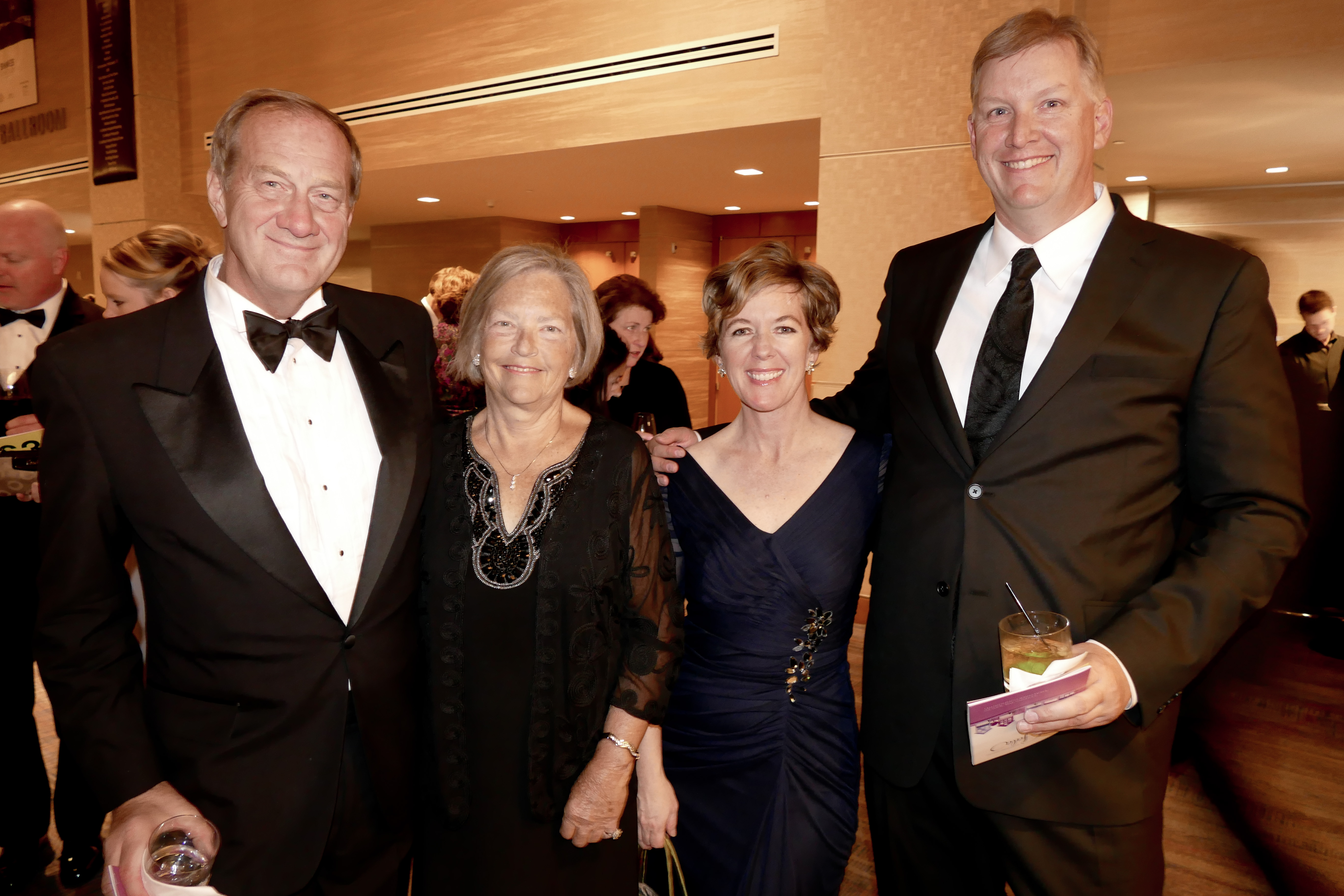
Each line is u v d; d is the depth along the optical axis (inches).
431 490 64.7
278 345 56.8
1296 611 94.7
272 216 55.1
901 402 65.3
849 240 194.9
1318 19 158.2
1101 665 49.6
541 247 64.8
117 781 51.7
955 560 59.2
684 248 425.4
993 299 62.9
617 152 269.7
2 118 470.9
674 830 68.8
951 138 180.7
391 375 63.9
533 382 61.6
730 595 69.5
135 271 88.5
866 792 69.3
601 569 62.2
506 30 274.1
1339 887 92.8
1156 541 56.4
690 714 71.5
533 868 61.4
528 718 61.1
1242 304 54.0
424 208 431.8
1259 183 281.9
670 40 238.8
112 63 386.0
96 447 52.2
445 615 61.9
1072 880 57.1
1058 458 55.8
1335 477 86.3
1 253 99.3
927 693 60.9
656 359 159.9
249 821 53.8
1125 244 58.1
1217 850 104.3
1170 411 55.2
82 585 52.9
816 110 215.5
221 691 54.1
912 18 182.4
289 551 54.6
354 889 59.6
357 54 314.7
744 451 73.4
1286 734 110.0
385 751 58.9
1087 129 58.1
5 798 94.7
